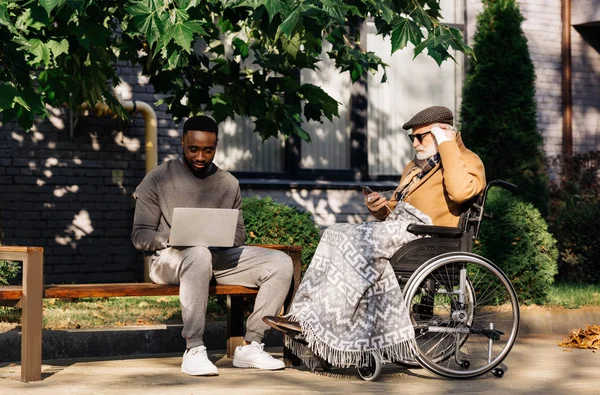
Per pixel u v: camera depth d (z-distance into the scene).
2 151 10.02
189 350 5.16
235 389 4.64
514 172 11.36
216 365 5.63
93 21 5.83
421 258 5.13
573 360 6.08
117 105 7.18
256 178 11.61
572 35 12.86
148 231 5.34
